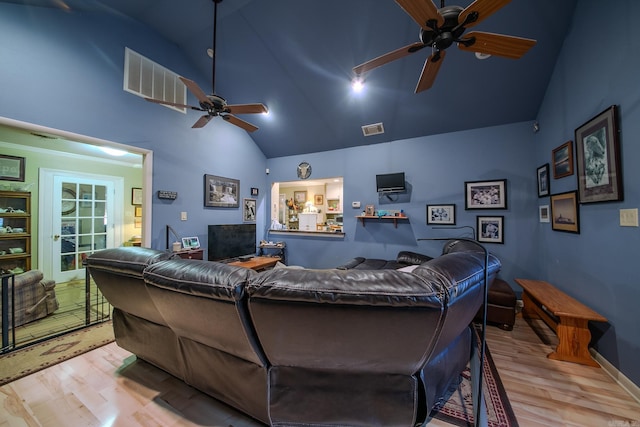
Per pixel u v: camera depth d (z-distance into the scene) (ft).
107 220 15.52
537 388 5.36
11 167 11.92
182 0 8.43
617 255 5.82
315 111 12.92
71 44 8.05
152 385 5.29
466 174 11.79
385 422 3.42
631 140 5.39
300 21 8.86
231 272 3.59
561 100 8.26
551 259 9.23
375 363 3.30
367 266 11.69
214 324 3.73
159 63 10.53
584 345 6.30
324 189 26.25
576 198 7.46
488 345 7.30
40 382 5.39
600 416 4.57
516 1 7.24
